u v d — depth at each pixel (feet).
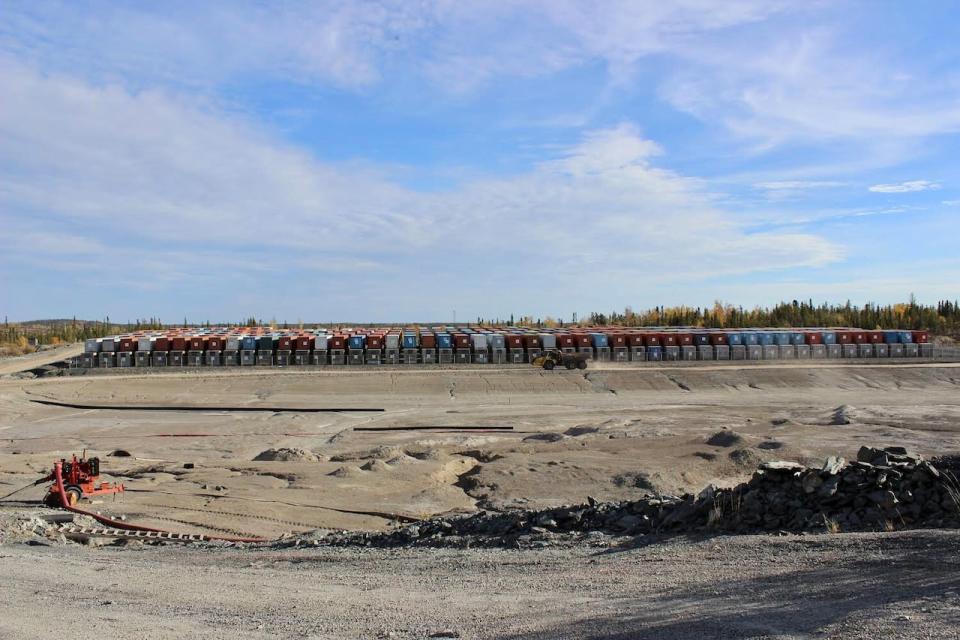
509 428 157.07
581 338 261.65
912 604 24.49
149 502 81.97
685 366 251.60
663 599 28.78
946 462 44.55
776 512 42.01
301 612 30.71
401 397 209.26
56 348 389.39
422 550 45.80
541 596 31.09
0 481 99.30
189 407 190.80
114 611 32.14
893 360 265.34
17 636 27.50
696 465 101.71
